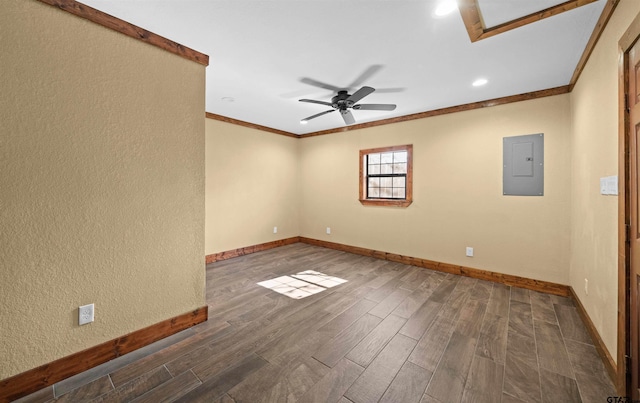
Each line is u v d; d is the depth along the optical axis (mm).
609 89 1796
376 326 2297
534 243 3178
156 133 2012
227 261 4367
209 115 4277
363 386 1593
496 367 1771
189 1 1696
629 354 1478
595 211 2109
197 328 2238
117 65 1812
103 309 1784
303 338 2105
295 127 5227
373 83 2984
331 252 4992
